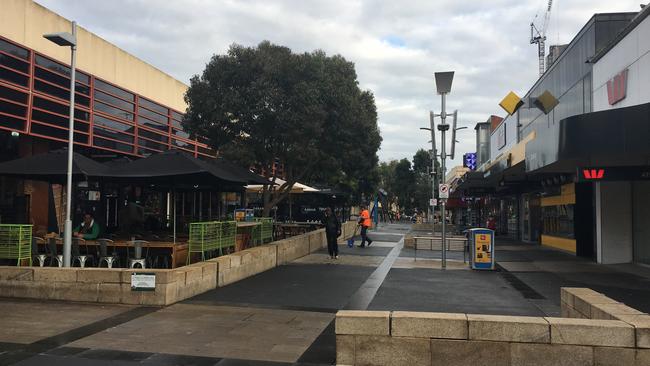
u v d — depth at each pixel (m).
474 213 47.50
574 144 11.34
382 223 61.50
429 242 20.92
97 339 6.95
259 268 13.52
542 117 22.78
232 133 17.95
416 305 9.57
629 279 12.98
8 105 14.51
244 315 8.53
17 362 5.94
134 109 20.81
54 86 16.28
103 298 9.25
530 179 24.56
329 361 6.12
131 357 6.18
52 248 11.16
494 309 9.23
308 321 8.19
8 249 10.57
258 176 16.78
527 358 5.05
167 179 13.56
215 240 12.38
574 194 18.84
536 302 9.90
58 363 5.92
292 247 16.59
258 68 17.33
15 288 9.58
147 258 11.76
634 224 15.96
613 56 14.54
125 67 20.22
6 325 7.65
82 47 17.64
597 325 4.93
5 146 14.82
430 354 5.21
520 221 30.28
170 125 23.59
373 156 23.98
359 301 9.90
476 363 5.13
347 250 20.69
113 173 11.93
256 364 5.98
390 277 13.11
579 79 17.52
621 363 4.87
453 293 10.87
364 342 5.31
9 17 14.60
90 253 12.01
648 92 12.46
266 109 17.08
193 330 7.49
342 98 18.19
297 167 19.67
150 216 17.97
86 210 18.27
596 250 16.59
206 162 14.42
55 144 16.67
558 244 21.52
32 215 16.14
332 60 18.95
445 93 15.55
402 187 80.50
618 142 10.66
